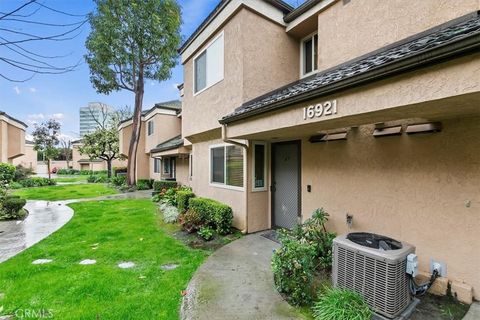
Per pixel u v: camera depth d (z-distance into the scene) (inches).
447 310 129.0
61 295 159.6
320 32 253.4
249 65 276.5
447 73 92.5
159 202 523.2
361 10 211.9
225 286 163.5
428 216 154.3
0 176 581.0
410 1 177.9
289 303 142.5
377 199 181.8
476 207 135.1
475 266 135.3
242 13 272.7
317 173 230.4
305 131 204.4
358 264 132.3
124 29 666.8
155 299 153.3
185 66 426.0
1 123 843.4
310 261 152.3
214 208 295.6
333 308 121.0
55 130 1314.0
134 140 830.5
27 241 281.7
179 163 697.0
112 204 520.1
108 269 198.8
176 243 263.7
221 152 336.5
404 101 106.0
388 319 120.6
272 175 300.4
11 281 179.8
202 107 362.9
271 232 286.4
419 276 153.0
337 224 211.0
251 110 207.0
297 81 315.3
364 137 191.0
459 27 125.3
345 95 132.1
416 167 160.1
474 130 135.7
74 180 1267.2
